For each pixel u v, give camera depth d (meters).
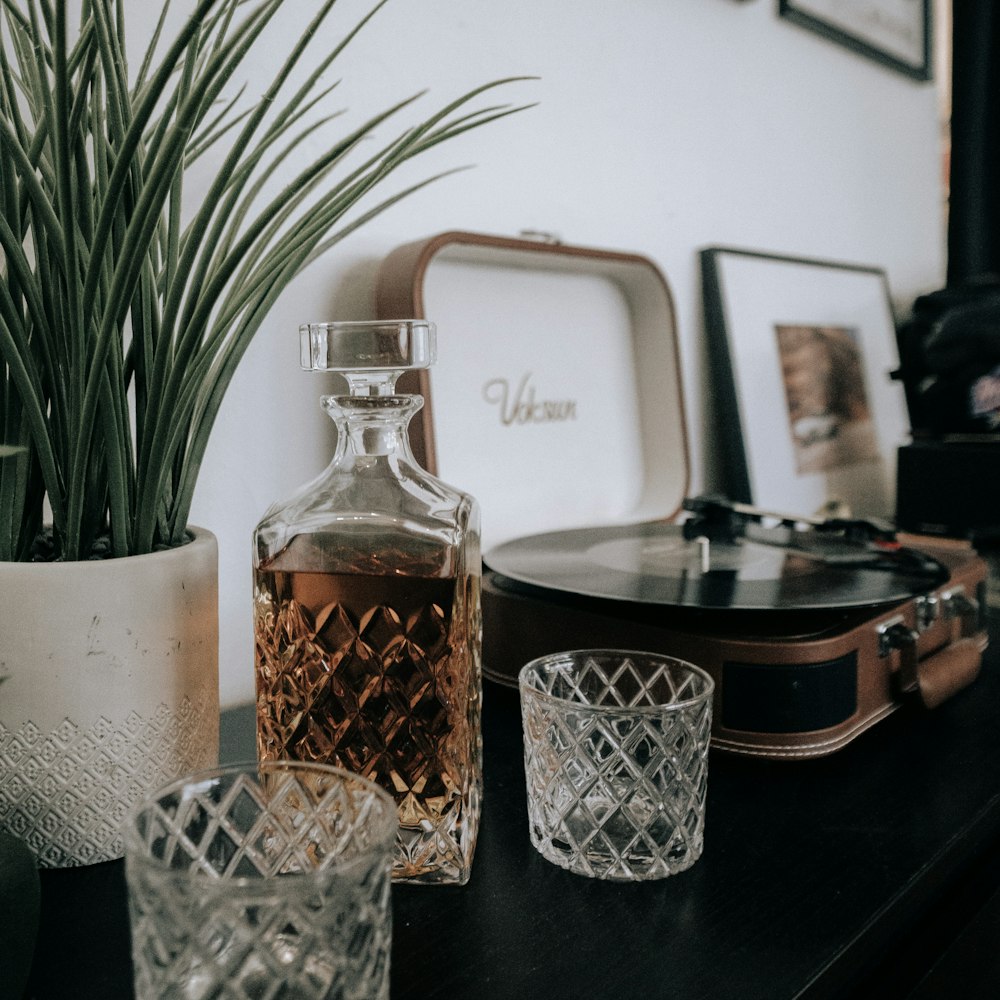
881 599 0.52
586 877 0.42
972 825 0.46
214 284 0.38
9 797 0.40
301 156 0.66
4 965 0.30
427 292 0.73
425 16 0.73
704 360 1.02
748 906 0.39
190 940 0.28
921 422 1.15
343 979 0.29
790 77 1.13
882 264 1.35
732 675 0.50
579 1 0.85
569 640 0.56
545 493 0.82
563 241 0.86
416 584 0.40
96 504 0.42
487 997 0.33
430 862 0.41
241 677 0.66
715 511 0.76
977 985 0.47
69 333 0.40
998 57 1.31
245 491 0.65
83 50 0.40
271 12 0.37
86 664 0.39
